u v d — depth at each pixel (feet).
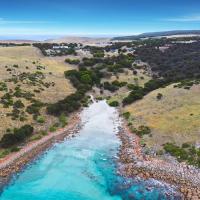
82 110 311.68
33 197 163.94
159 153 208.74
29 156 208.23
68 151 219.82
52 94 326.03
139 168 192.44
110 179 182.39
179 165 192.24
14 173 187.01
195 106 265.95
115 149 223.92
